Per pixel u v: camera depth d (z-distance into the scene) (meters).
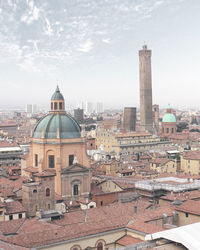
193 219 85.25
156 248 66.00
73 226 77.69
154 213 87.88
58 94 136.62
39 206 111.19
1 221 89.19
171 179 138.88
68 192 126.81
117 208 96.00
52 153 128.62
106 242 77.31
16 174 160.62
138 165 187.25
